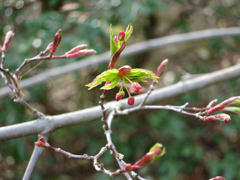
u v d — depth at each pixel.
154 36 4.96
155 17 4.79
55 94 5.41
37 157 1.71
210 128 4.54
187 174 4.45
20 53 3.57
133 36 5.25
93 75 4.54
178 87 2.43
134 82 1.27
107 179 4.11
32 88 3.87
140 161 1.20
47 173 4.52
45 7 4.05
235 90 4.24
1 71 1.69
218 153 4.36
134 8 3.42
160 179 4.10
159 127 4.09
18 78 1.75
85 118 1.94
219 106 1.57
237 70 2.65
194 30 5.24
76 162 4.87
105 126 1.69
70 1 3.94
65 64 3.57
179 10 4.82
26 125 1.80
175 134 4.02
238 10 4.54
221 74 2.61
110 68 1.33
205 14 4.27
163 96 2.34
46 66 3.94
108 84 1.31
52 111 4.74
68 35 3.68
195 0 4.72
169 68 5.13
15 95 1.75
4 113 3.81
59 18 3.73
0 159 4.13
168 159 4.21
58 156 4.77
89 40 3.61
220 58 5.11
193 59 4.87
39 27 3.59
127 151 4.25
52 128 1.85
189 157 4.25
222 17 4.30
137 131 4.48
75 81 5.10
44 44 3.61
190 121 4.55
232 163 4.05
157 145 1.21
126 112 1.94
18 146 3.75
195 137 4.36
